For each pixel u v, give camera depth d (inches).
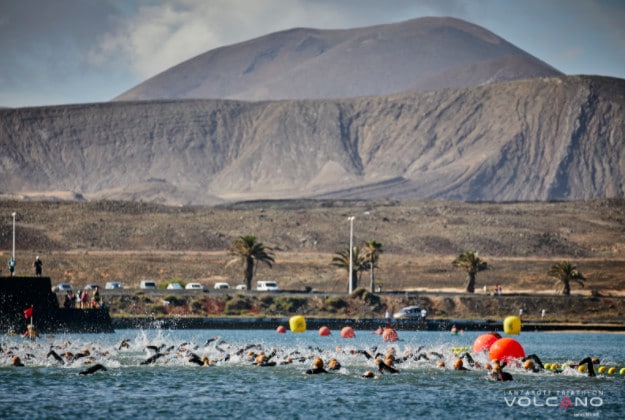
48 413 4362.7
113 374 5620.1
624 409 4781.0
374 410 4581.7
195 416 4352.9
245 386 5221.5
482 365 6205.7
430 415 4503.0
